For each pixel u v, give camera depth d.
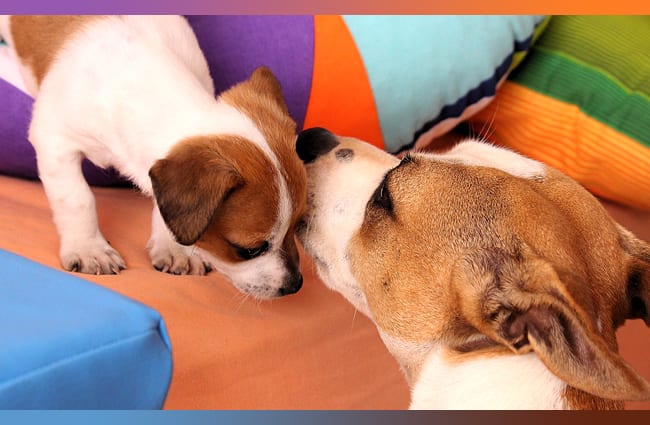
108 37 0.65
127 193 0.73
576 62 0.82
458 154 0.60
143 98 0.62
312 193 0.62
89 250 0.64
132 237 0.68
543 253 0.53
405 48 0.76
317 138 0.63
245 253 0.61
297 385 0.62
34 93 0.68
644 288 0.56
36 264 0.48
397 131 0.79
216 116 0.61
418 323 0.56
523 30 0.80
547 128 0.83
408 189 0.58
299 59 0.74
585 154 0.83
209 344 0.60
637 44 0.83
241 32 0.73
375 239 0.58
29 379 0.42
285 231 0.61
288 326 0.64
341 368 0.64
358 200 0.60
